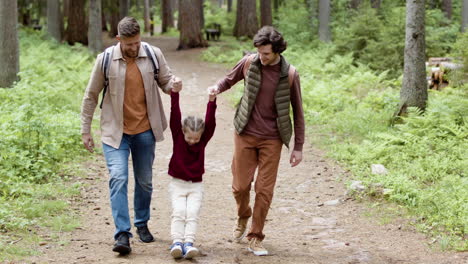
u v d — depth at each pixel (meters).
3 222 6.11
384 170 8.94
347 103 15.23
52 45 28.06
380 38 20.20
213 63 27.69
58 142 10.21
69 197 7.80
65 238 6.03
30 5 41.09
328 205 7.77
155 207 7.78
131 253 5.55
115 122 5.53
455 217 6.58
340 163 10.01
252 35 35.50
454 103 11.55
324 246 6.04
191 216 5.41
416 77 11.91
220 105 17.06
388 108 13.61
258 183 5.54
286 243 6.18
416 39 11.86
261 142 5.47
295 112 5.61
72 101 15.48
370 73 17.45
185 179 5.50
